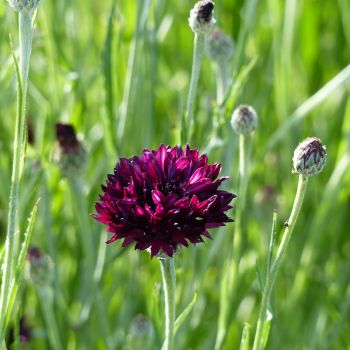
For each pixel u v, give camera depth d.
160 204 0.53
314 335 0.73
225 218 0.54
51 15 0.73
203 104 0.73
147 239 0.54
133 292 0.74
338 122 0.80
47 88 0.75
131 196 0.54
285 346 0.74
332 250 0.78
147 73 0.73
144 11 0.68
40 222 0.74
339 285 0.76
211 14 0.59
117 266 0.73
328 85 0.70
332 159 0.79
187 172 0.55
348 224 0.80
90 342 0.73
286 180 0.78
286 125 0.71
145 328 0.67
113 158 0.69
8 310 0.57
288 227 0.55
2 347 0.57
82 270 0.75
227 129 0.67
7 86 0.70
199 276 0.69
